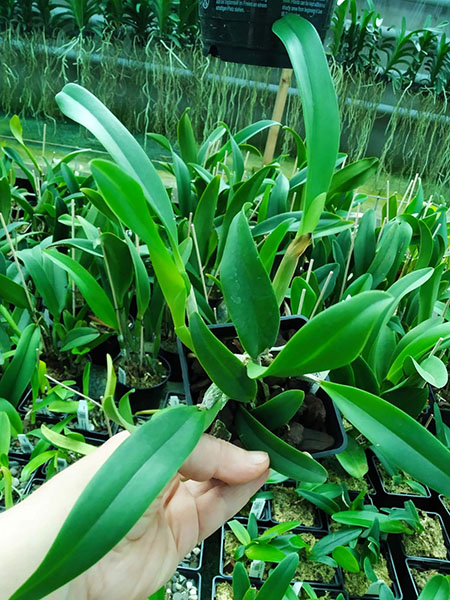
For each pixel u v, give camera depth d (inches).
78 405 24.6
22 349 23.1
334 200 34.2
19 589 6.7
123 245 23.1
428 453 9.8
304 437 13.2
